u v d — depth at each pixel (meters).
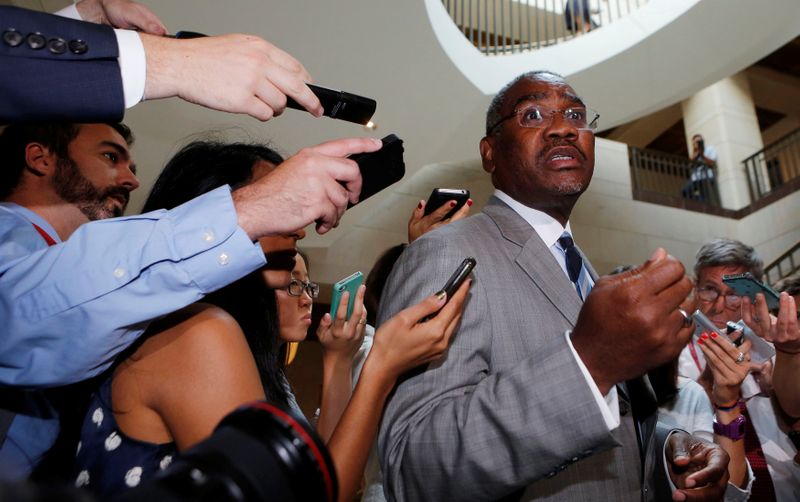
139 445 0.79
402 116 6.16
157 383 0.79
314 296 1.76
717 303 2.64
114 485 0.78
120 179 1.38
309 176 0.81
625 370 0.87
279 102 0.85
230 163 1.14
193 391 0.77
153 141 5.12
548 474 0.90
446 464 0.93
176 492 0.34
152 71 0.80
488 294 1.15
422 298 1.10
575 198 1.38
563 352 0.91
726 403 1.91
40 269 0.75
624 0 7.82
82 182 1.33
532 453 0.88
